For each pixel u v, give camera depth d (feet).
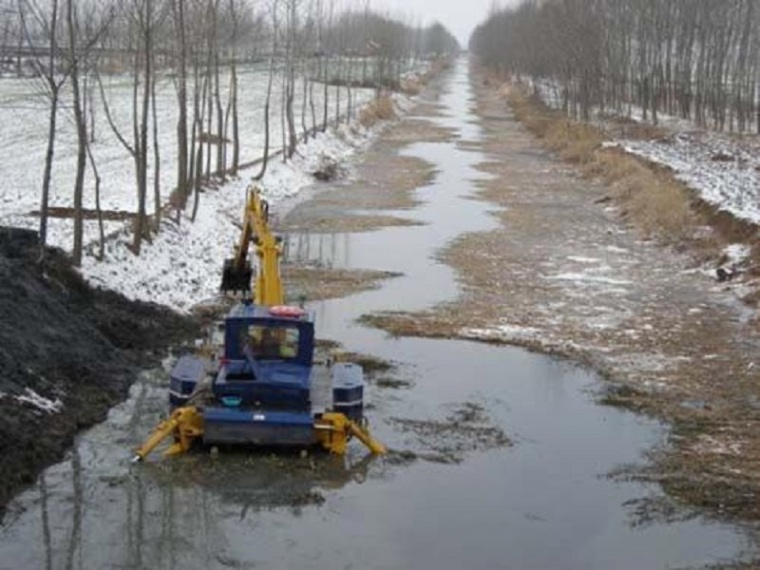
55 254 69.67
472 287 91.40
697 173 148.56
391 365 66.95
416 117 292.61
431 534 42.78
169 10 117.08
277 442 48.93
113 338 65.41
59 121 191.93
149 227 89.56
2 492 43.65
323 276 93.97
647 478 49.52
